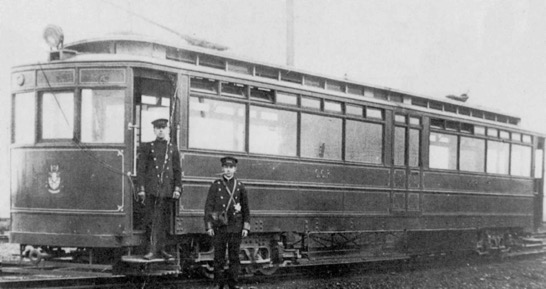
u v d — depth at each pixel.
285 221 11.88
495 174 17.80
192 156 10.28
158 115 11.13
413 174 15.00
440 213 15.81
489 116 18.33
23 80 10.13
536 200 20.12
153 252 9.59
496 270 15.04
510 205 18.48
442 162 16.00
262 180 11.44
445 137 16.14
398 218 14.57
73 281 9.47
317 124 12.61
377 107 14.02
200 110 10.46
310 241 12.69
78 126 9.75
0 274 9.69
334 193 12.94
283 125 11.93
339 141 13.13
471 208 16.88
